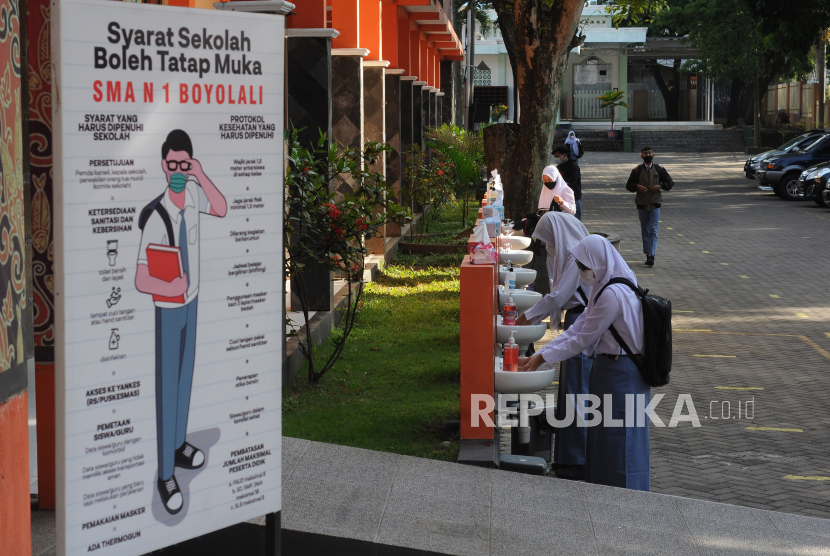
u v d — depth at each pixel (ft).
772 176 87.51
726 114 199.93
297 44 31.24
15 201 7.75
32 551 12.53
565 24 42.01
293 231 24.38
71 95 7.93
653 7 65.26
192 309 9.07
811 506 18.26
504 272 25.98
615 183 109.60
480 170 65.51
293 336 26.53
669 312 16.30
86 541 8.48
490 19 169.78
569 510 15.33
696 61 167.43
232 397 9.55
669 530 14.75
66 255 8.03
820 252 54.60
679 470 20.33
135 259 8.53
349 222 24.06
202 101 8.93
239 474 9.72
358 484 15.88
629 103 197.16
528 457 18.38
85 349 8.27
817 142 88.33
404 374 25.76
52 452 14.17
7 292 7.57
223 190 9.21
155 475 8.96
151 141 8.55
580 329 17.40
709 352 31.19
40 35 13.44
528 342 20.97
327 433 20.01
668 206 82.38
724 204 83.82
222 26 9.01
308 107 31.40
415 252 51.98
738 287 43.68
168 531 9.13
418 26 71.87
